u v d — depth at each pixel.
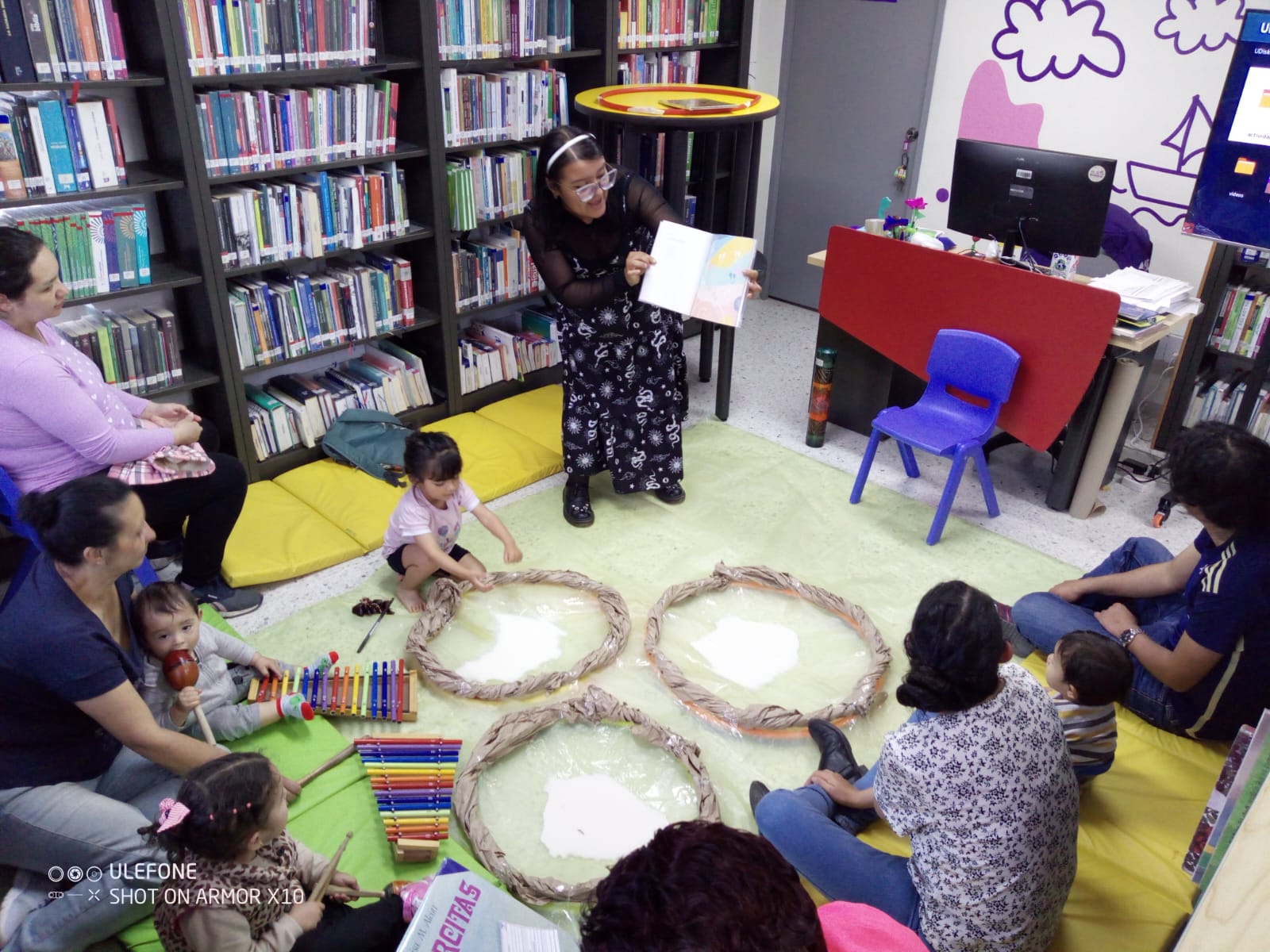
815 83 4.84
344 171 3.25
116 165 2.64
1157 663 2.14
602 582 2.82
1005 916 1.55
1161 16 3.70
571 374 3.05
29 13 2.38
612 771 2.19
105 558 1.65
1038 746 1.53
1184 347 3.57
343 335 3.35
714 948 0.68
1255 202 3.04
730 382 4.13
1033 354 3.06
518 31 3.40
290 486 3.22
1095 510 3.39
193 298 3.00
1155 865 1.94
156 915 1.50
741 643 2.62
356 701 2.30
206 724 1.95
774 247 5.37
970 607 1.50
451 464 2.46
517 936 1.15
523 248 3.76
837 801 2.00
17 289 2.09
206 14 2.66
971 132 4.38
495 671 2.49
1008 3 4.07
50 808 1.70
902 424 3.14
